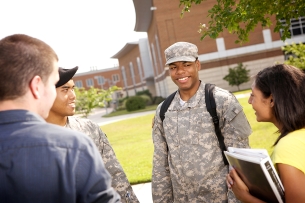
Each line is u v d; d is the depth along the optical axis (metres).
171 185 3.37
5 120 1.54
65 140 1.53
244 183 2.19
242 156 2.01
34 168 1.47
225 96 3.08
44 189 1.46
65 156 1.49
